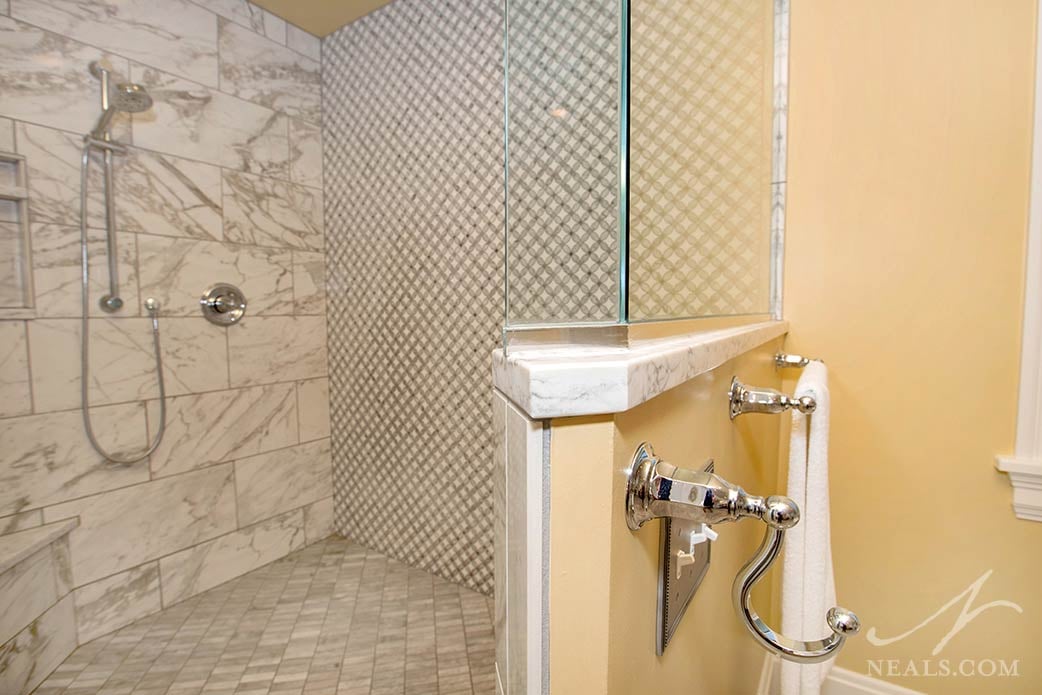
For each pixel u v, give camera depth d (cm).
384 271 203
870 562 122
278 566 201
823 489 83
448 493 188
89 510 153
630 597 41
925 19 109
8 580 127
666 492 40
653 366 38
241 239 192
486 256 172
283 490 209
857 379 121
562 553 36
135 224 162
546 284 44
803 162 124
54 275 146
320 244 222
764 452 112
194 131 177
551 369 34
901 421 117
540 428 35
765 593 133
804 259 126
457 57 175
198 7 176
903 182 113
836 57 119
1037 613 106
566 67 42
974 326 108
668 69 49
